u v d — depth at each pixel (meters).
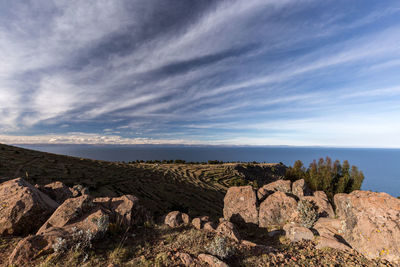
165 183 58.38
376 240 7.03
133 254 6.69
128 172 63.53
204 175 81.50
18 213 8.16
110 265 5.45
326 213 10.45
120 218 9.55
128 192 41.81
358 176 17.22
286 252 7.38
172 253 6.68
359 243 7.48
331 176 18.84
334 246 7.75
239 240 8.42
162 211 34.22
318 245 7.93
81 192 14.78
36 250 6.01
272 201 12.37
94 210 8.94
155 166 91.81
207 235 8.56
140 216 10.55
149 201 38.84
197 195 50.81
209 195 52.88
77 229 7.18
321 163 19.98
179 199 44.56
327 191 17.83
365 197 8.58
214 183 70.31
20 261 5.69
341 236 8.44
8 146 58.66
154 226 10.02
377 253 6.79
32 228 8.45
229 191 14.30
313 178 19.47
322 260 6.69
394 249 6.54
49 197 11.38
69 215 8.16
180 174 77.81
